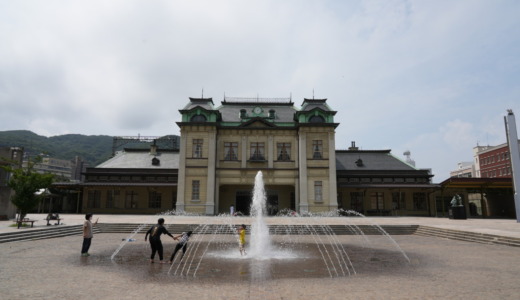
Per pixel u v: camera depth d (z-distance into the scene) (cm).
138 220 3228
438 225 2823
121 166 4991
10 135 16638
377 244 2041
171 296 893
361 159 5081
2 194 3316
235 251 1730
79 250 1717
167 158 5162
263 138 4484
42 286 995
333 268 1287
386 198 4772
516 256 1580
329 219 3747
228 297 884
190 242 2086
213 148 4356
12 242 1945
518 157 3431
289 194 4628
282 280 1083
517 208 3341
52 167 13312
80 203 4919
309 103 4634
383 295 906
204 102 4625
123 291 944
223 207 4578
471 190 5019
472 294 917
